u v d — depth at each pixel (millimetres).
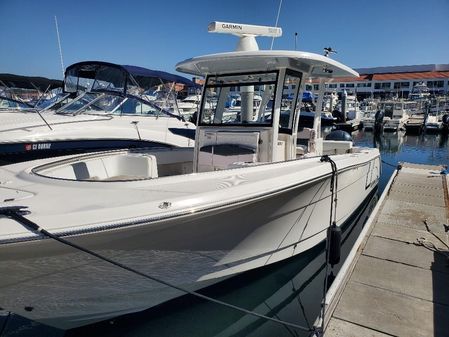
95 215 2430
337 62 4375
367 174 5996
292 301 3969
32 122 6543
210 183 3082
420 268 3754
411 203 6012
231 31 4348
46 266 2498
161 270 3031
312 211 4094
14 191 2723
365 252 4129
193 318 3459
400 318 2965
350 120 26594
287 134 4445
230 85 4422
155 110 8273
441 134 24953
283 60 3906
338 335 2777
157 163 4648
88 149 6828
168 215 2600
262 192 3107
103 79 8062
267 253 3773
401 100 31469
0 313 3178
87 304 2904
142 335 3279
